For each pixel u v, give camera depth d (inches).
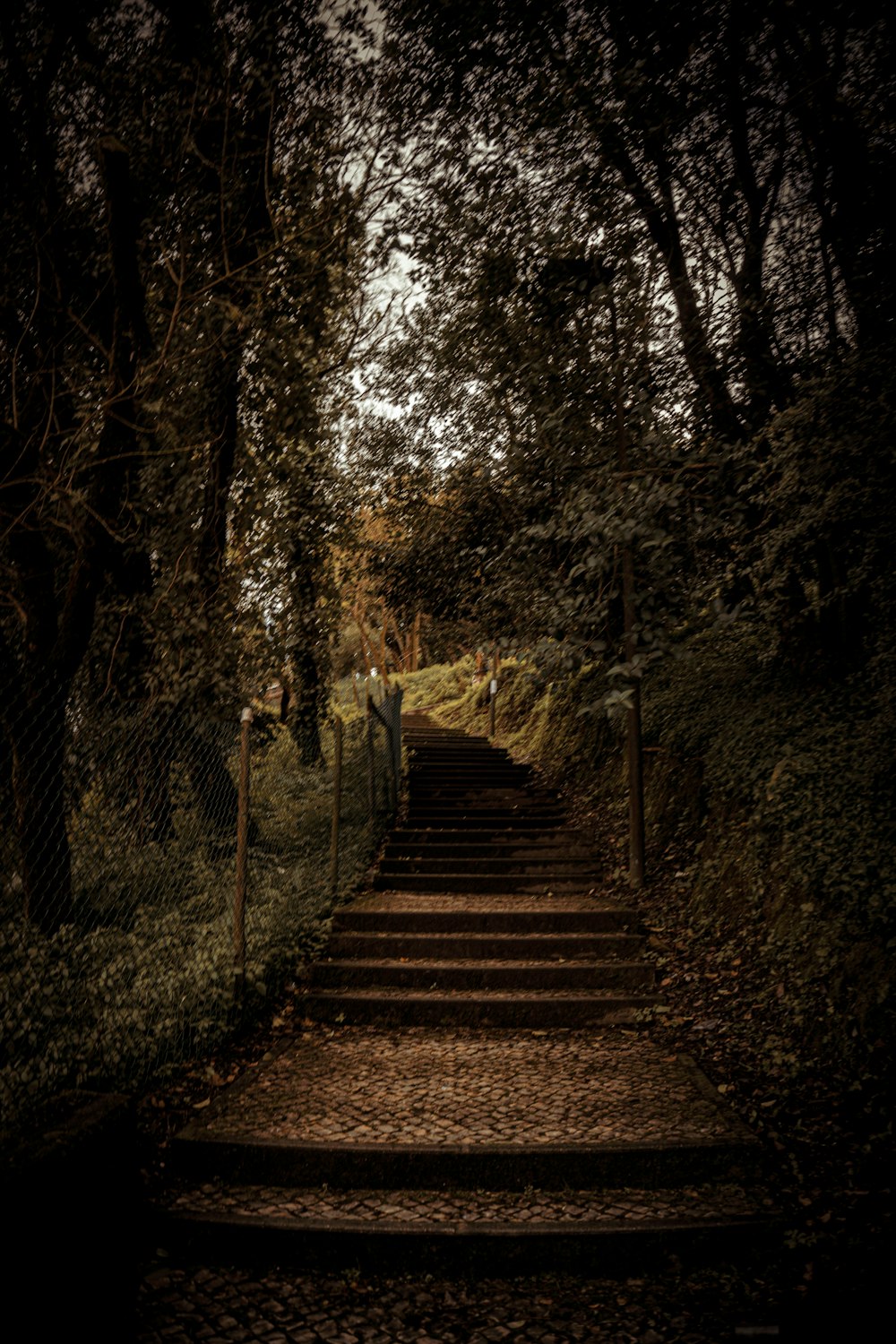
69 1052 139.9
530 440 392.5
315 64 278.7
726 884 265.6
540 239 321.1
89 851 191.9
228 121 257.6
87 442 249.0
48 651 228.4
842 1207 131.0
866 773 211.0
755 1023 200.1
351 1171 142.6
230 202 270.2
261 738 332.5
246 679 299.0
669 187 320.2
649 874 323.0
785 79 278.5
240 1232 127.0
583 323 327.0
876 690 236.2
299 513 319.6
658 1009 217.6
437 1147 143.6
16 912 163.6
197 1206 133.2
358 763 398.3
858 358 208.5
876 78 241.6
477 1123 155.5
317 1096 167.9
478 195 316.2
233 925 205.2
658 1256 125.3
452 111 302.2
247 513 295.6
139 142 268.1
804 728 265.4
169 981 176.4
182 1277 120.9
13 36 237.8
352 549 395.2
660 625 275.1
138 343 244.2
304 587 341.1
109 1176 109.7
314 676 419.5
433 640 652.1
